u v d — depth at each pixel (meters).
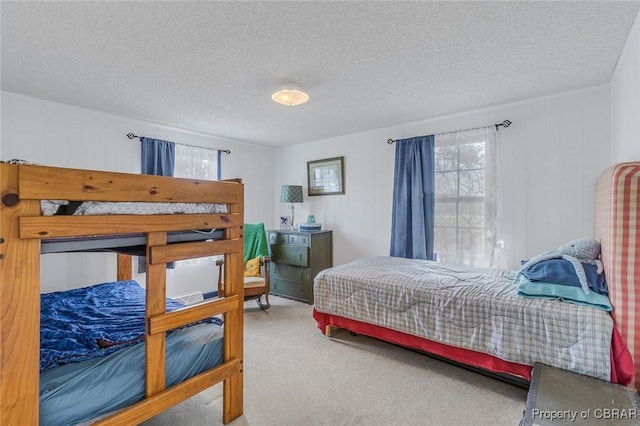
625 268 1.58
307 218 4.79
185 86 2.59
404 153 3.70
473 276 2.54
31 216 1.04
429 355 2.47
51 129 2.96
